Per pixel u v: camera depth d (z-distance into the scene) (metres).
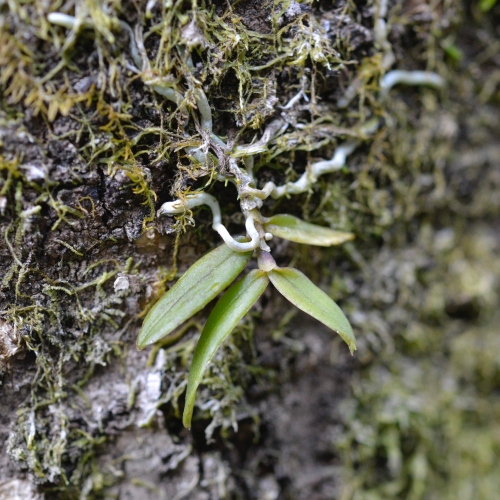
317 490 0.41
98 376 0.38
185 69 0.36
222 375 0.38
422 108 0.41
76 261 0.37
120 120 0.36
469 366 0.44
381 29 0.38
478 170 0.42
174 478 0.39
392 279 0.42
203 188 0.37
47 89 0.35
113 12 0.35
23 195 0.36
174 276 0.38
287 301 0.40
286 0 0.37
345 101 0.39
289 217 0.38
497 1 0.41
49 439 0.37
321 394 0.41
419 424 0.43
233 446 0.40
